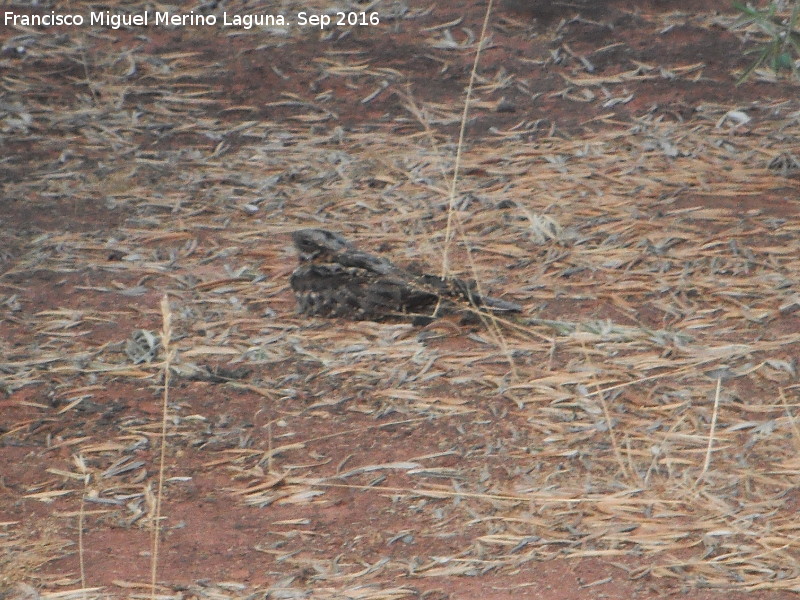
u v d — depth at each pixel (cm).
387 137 1579
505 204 1370
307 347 1061
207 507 833
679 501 830
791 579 742
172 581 742
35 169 1472
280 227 1327
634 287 1168
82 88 1702
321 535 799
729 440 907
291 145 1559
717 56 1797
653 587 735
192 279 1200
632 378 1001
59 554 772
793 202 1360
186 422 941
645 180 1427
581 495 841
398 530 805
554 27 1883
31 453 898
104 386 994
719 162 1478
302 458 895
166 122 1616
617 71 1759
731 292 1152
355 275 1120
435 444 912
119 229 1321
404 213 1356
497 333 1080
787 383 986
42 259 1241
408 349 1050
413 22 1905
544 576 748
